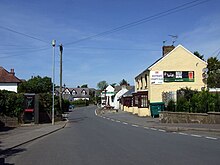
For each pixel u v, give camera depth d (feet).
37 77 225.76
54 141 54.39
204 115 80.94
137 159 33.55
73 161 33.63
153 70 133.80
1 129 80.79
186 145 43.65
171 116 91.97
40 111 107.04
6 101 91.04
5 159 36.22
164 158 33.76
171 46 150.71
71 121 117.08
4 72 189.88
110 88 309.83
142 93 140.46
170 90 134.00
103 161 33.01
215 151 38.06
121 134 61.93
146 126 84.23
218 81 164.25
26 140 54.95
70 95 465.06
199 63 136.56
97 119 127.65
